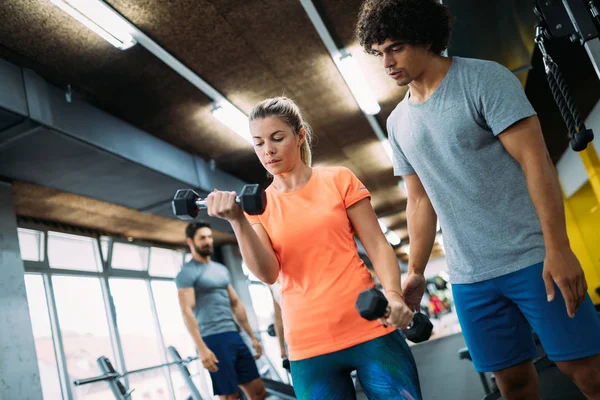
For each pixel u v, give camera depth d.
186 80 5.66
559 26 1.79
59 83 5.17
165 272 10.42
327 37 5.24
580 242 8.49
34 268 7.24
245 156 8.14
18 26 4.29
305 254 1.46
